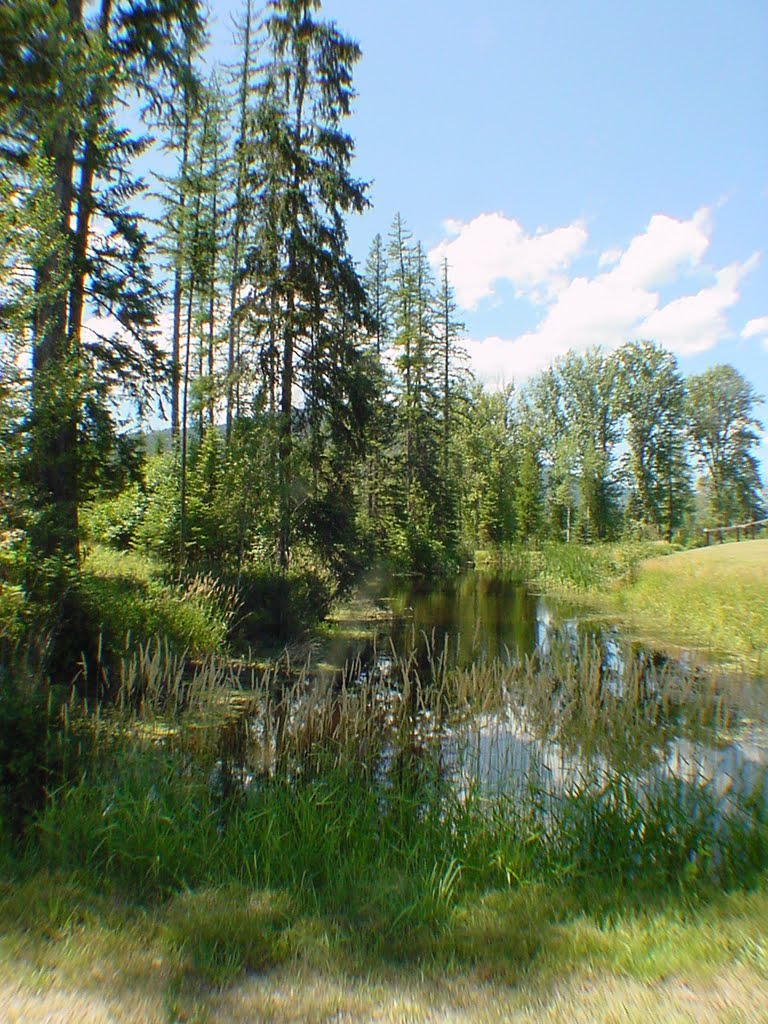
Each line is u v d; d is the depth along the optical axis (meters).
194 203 22.86
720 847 4.98
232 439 18.98
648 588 24.72
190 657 12.05
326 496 19.16
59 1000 2.72
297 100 19.36
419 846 5.20
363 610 23.36
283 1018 2.80
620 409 63.97
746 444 62.75
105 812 4.98
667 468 61.31
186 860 4.78
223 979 3.13
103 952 3.22
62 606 9.16
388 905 4.20
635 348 63.16
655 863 4.96
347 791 5.97
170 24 13.37
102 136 12.70
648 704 8.52
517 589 31.89
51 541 9.79
